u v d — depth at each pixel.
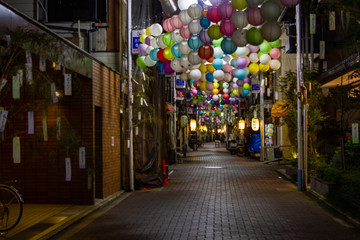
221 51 12.16
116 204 11.46
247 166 24.69
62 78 10.45
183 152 35.62
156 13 17.61
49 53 7.99
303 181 13.83
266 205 10.92
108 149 12.75
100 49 14.66
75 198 10.98
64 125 10.67
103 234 7.87
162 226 8.48
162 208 10.64
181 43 11.17
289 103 16.72
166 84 27.52
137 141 15.12
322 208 10.42
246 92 19.59
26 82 7.65
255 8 8.96
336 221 8.80
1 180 11.04
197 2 10.70
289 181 16.61
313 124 15.74
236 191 13.73
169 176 19.14
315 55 19.59
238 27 9.43
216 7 9.81
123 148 14.72
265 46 12.27
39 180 11.07
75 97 11.05
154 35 12.34
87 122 10.99
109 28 14.74
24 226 8.39
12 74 6.99
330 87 16.55
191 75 13.35
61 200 11.01
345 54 15.05
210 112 49.44
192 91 25.94
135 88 15.40
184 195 12.98
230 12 9.50
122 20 15.07
